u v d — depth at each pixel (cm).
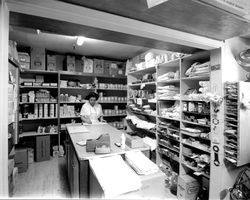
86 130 253
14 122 228
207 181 232
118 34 150
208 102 209
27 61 369
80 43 329
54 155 397
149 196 129
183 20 126
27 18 120
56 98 416
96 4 104
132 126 431
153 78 339
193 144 229
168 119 307
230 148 185
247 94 179
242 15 116
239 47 199
